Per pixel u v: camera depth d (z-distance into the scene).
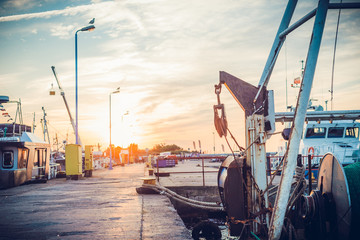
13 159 15.58
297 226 7.36
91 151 22.73
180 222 6.80
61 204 9.39
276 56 7.22
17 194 12.16
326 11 5.70
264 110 7.10
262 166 7.11
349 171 6.14
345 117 13.83
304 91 5.62
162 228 6.25
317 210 6.31
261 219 7.02
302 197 6.65
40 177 18.88
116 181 17.98
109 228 6.25
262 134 7.09
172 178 19.19
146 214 7.72
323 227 6.24
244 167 7.45
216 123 7.47
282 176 5.72
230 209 7.47
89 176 22.42
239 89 7.29
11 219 7.19
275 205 5.76
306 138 19.20
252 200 7.18
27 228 6.28
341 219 6.02
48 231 6.03
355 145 17.84
